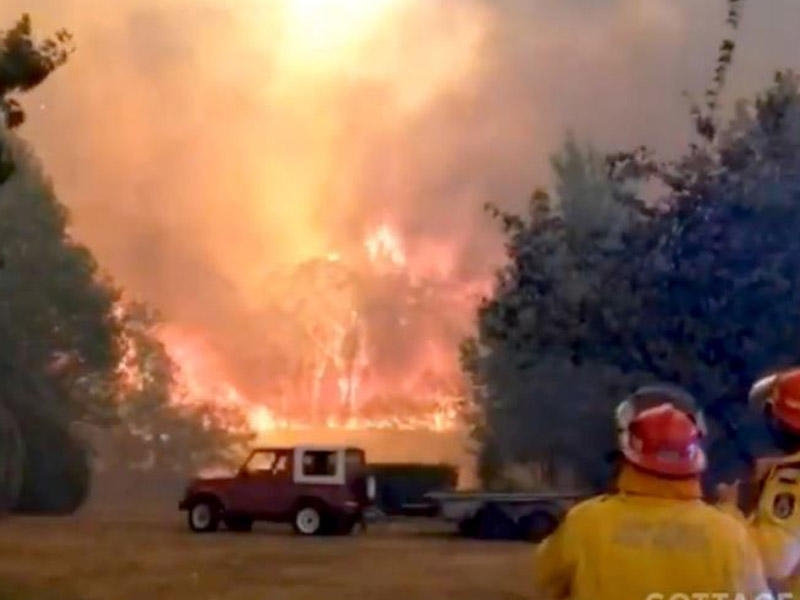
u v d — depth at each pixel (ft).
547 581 15.42
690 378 78.59
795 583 16.21
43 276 116.57
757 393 17.48
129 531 93.76
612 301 83.25
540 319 87.56
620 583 14.78
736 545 14.76
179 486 120.16
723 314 78.89
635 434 15.07
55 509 112.06
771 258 78.95
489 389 105.70
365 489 93.66
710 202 82.02
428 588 63.16
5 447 108.88
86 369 118.21
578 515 15.15
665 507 14.93
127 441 119.75
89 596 61.05
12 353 112.78
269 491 92.89
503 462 104.06
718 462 72.02
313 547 82.84
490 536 90.84
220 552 79.41
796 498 16.34
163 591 62.49
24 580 65.87
